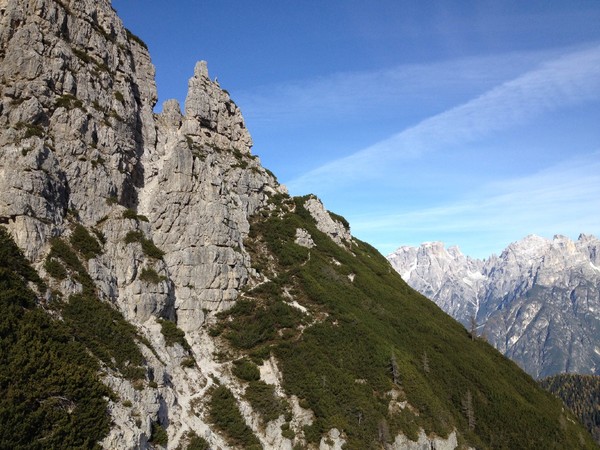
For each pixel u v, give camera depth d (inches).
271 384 3526.1
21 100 3270.2
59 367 2229.3
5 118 3171.8
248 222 5113.2
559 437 4559.5
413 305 5703.7
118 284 3277.6
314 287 4547.2
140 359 2802.7
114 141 3774.6
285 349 3777.1
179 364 3307.1
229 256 4165.8
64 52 3609.7
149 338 3186.5
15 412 1923.0
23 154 3016.7
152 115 4803.2
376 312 4877.0
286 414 3324.3
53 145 3316.9
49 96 3417.8
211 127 5659.5
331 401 3481.8
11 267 2598.4
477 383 4734.3
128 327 2972.4
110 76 4047.7
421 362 4510.3
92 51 4008.4
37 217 2942.9
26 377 2091.5
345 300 4687.5
